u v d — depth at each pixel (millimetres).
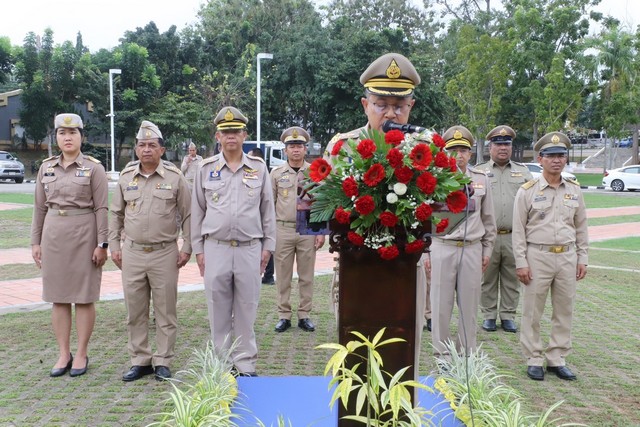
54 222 4535
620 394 4344
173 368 4691
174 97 30875
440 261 4535
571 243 4684
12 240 11219
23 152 34344
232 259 4391
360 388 2500
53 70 29781
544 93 26141
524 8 27078
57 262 4527
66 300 4531
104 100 30031
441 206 2635
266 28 37625
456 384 3309
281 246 5973
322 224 2662
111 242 4648
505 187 6238
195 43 32781
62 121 4559
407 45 30453
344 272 2607
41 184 4621
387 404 2580
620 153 42531
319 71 29922
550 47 26266
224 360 3625
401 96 2881
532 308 4715
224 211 4359
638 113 30219
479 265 4617
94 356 5043
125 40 32219
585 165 43125
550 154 4637
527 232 4770
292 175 6043
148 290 4574
